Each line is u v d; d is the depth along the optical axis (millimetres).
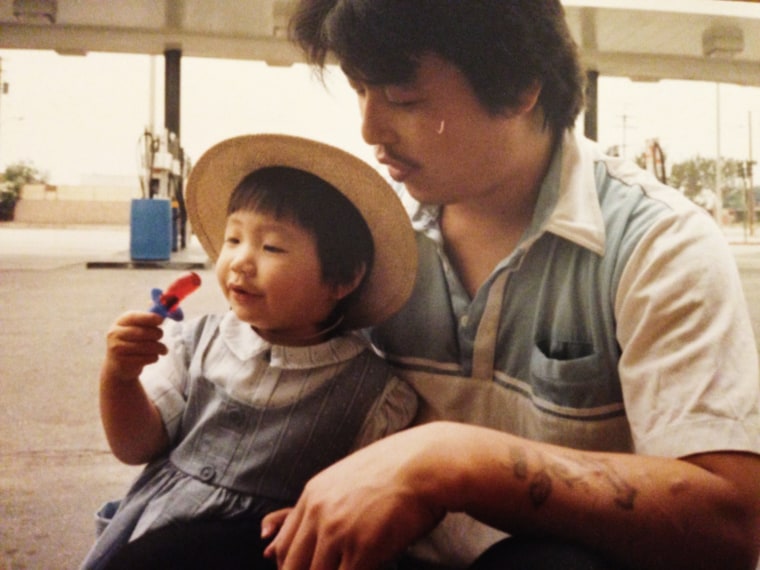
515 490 619
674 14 7672
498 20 725
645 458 656
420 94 739
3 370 2822
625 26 7984
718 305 708
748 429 656
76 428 2184
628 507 618
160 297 913
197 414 981
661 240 753
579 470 636
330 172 925
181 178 9234
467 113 749
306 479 931
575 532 626
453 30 710
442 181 789
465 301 917
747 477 640
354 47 727
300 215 918
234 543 819
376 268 981
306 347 954
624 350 748
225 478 923
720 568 630
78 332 3625
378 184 914
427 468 621
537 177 875
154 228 7156
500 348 889
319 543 615
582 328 811
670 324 717
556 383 801
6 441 2055
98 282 5746
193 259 7727
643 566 631
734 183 22578
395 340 993
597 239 794
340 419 940
